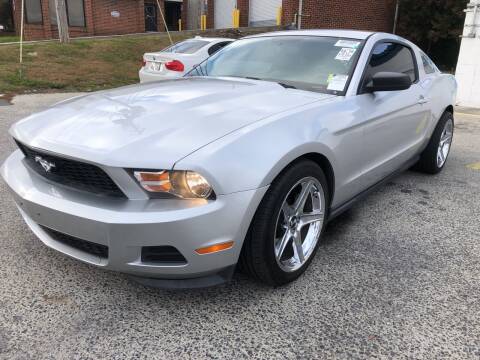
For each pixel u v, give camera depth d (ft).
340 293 8.55
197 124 7.63
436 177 16.15
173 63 26.94
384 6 63.93
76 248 7.91
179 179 6.80
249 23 72.38
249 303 8.21
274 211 7.72
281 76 11.05
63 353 6.88
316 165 8.68
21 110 25.81
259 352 7.00
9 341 7.10
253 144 7.38
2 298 8.17
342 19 61.11
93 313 7.85
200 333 7.40
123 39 54.39
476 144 21.45
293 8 58.18
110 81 38.96
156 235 6.79
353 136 9.73
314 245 9.27
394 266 9.62
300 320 7.76
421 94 13.47
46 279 8.81
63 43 48.44
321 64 11.02
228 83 10.48
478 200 13.80
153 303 8.17
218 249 7.13
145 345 7.11
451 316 7.94
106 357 6.84
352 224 11.79
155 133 7.36
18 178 8.49
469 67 32.01
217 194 6.90
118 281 8.82
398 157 12.66
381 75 10.03
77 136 7.58
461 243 10.82
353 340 7.28
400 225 11.78
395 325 7.66
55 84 35.27
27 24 68.69
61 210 7.25
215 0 80.64
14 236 10.50
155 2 83.10
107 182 7.18
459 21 56.03
